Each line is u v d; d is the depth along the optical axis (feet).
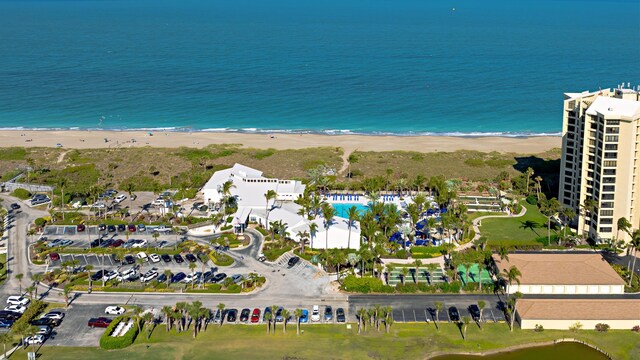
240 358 512.22
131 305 589.32
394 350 524.93
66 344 531.50
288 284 629.10
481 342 534.78
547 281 603.26
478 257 641.40
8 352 517.96
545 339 538.88
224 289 615.16
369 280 619.26
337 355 517.55
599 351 528.63
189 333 548.72
